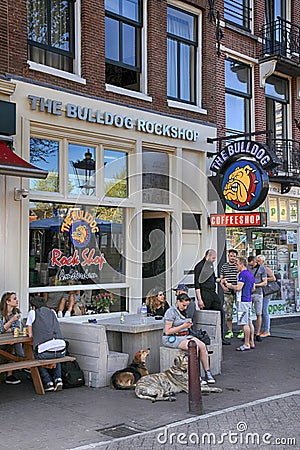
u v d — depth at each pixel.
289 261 16.77
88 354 8.44
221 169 12.91
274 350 11.42
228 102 15.05
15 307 8.91
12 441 5.93
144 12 12.54
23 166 8.77
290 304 16.77
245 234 15.32
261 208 15.83
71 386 8.30
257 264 12.77
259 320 12.72
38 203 10.40
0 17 9.75
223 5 14.60
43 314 8.15
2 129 9.44
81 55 11.17
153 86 12.47
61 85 10.66
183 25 13.63
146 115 12.14
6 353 8.41
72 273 10.92
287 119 17.12
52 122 10.42
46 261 10.48
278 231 16.41
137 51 12.51
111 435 6.14
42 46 10.66
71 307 10.84
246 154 12.52
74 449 5.67
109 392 8.04
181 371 7.94
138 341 9.11
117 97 11.67
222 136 14.37
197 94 13.80
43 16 10.73
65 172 10.77
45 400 7.59
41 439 6.00
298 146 17.05
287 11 17.19
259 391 8.05
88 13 11.21
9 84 9.62
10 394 7.94
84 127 10.96
